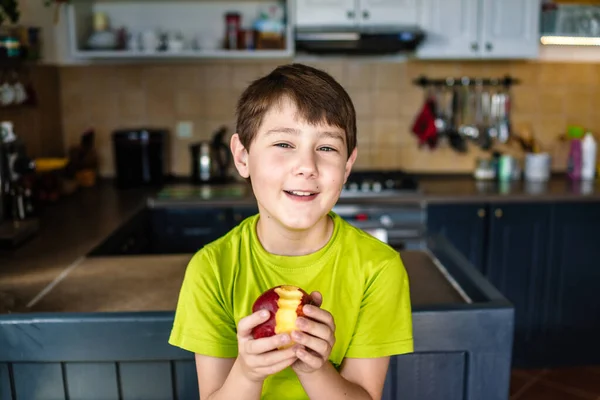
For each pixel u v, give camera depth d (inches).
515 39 121.6
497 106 135.3
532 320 119.5
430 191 119.3
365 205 116.5
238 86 135.3
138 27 133.0
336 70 134.6
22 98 105.6
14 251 77.4
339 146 32.4
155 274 65.1
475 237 117.0
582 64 135.0
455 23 121.0
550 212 116.0
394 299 36.3
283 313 28.5
